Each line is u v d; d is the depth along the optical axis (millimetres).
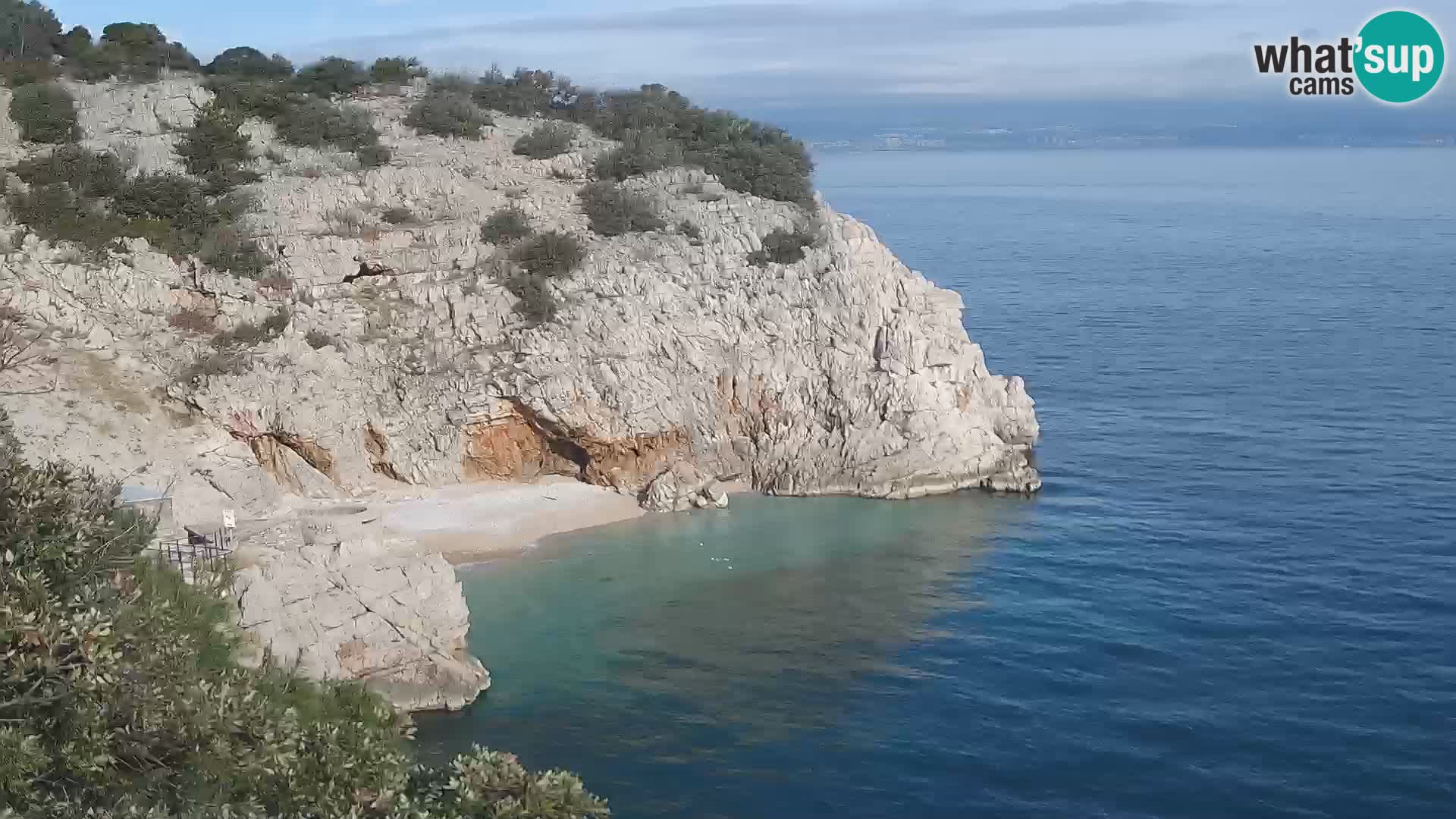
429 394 72250
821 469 76938
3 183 74812
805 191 90375
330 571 48062
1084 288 165125
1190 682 50594
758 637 55531
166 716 25719
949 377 79688
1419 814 41531
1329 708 48156
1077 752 45625
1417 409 93812
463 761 29281
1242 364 112188
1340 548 64875
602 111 101188
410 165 86250
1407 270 177500
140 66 96500
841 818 41688
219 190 79438
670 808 42219
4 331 66062
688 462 76875
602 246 81000
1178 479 77812
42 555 26875
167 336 70250
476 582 62188
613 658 53438
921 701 49500
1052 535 68312
